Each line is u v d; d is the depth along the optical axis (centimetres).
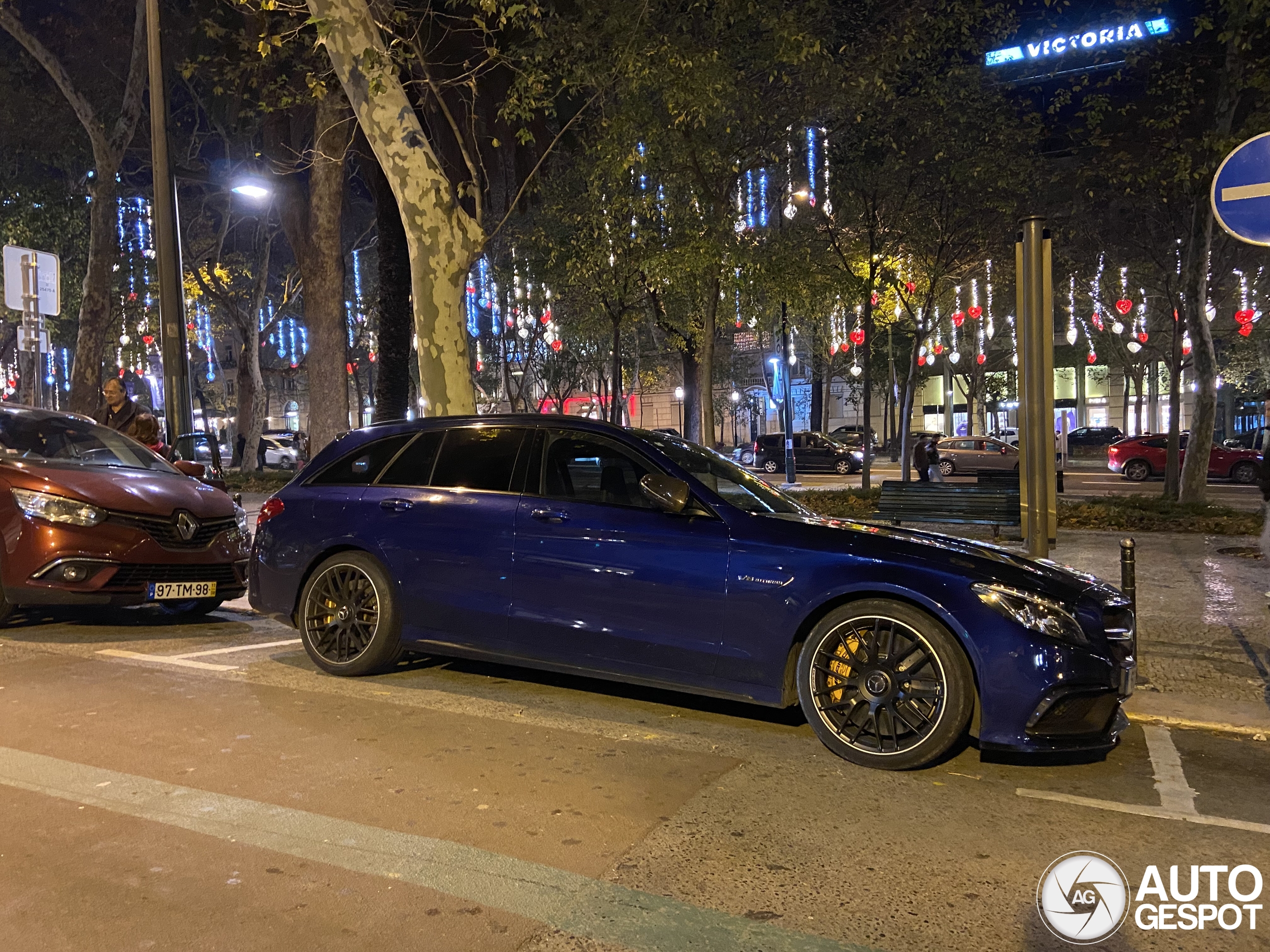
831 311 2186
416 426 596
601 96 1344
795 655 463
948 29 1500
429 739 466
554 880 315
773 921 289
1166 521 1327
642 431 546
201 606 803
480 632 536
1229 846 351
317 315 2003
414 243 877
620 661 494
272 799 385
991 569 430
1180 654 640
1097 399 4944
